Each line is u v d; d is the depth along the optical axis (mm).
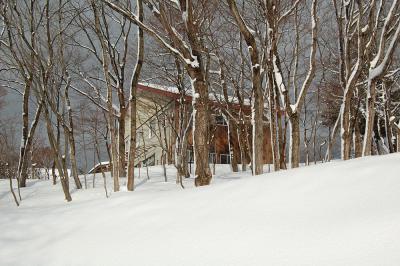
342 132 9859
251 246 2982
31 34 10820
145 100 24281
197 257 3090
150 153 25938
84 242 4270
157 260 3264
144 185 12375
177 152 15664
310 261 2537
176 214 4266
